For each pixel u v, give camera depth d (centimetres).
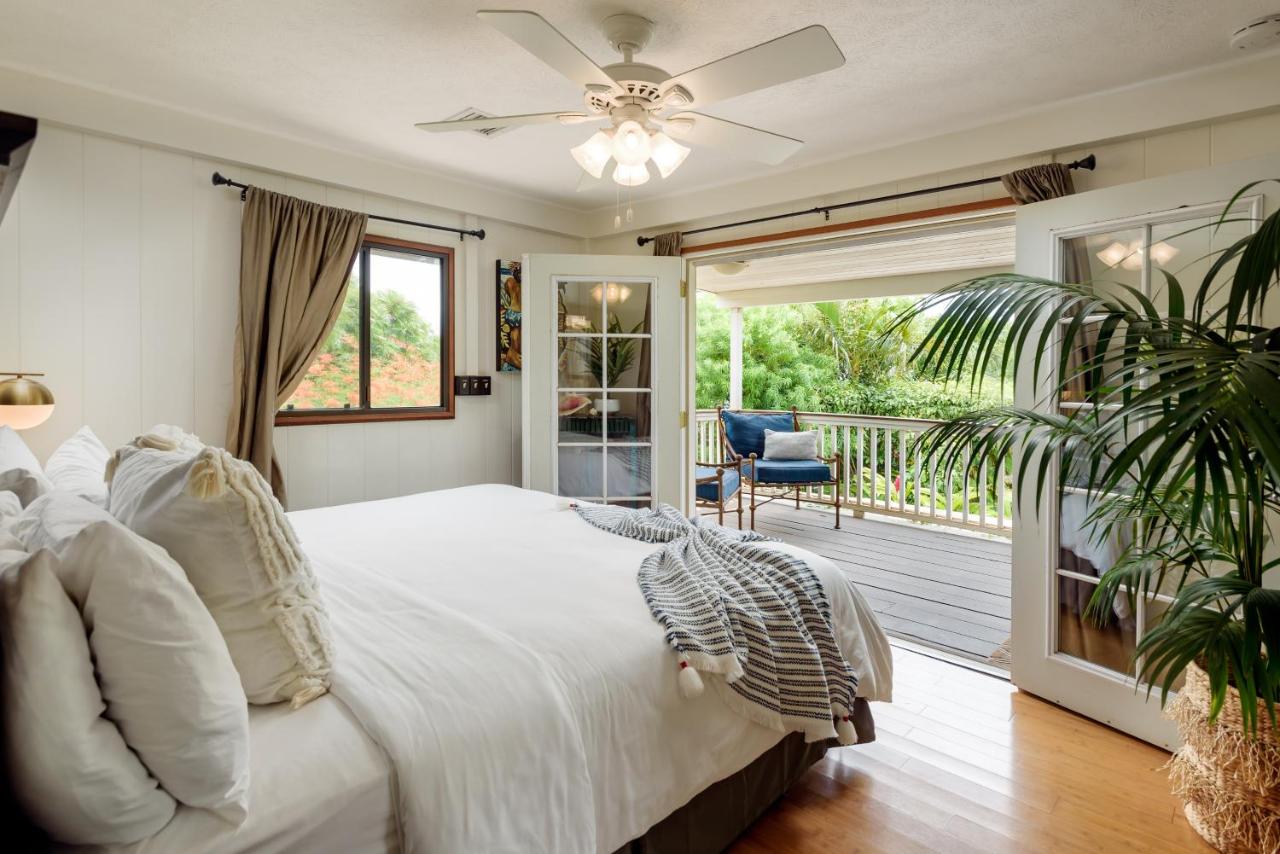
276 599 108
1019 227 260
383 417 357
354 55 231
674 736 140
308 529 226
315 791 91
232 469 104
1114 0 195
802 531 535
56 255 254
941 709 245
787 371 955
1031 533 254
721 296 706
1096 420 175
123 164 267
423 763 99
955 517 537
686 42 218
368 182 338
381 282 361
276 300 298
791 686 162
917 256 530
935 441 215
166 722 81
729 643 149
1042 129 271
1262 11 201
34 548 99
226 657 91
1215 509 124
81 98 251
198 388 289
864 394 872
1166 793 193
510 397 419
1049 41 219
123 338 270
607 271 388
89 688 79
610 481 398
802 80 248
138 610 82
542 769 111
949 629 324
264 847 85
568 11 202
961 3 197
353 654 124
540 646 133
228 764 85
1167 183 217
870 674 193
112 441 268
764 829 177
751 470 533
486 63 237
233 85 255
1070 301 189
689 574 173
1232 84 231
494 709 111
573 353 395
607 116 199
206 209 289
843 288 644
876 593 380
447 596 159
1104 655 237
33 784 76
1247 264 146
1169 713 184
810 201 350
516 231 419
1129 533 227
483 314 404
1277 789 157
